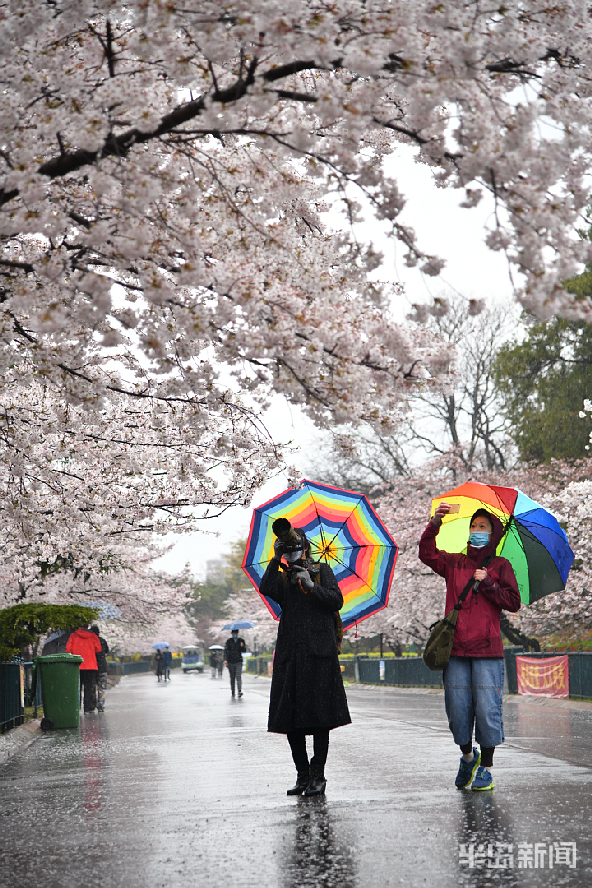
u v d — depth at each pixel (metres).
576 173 6.00
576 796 7.10
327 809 6.88
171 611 38.97
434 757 10.03
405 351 6.10
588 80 5.71
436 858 5.30
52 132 5.57
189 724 17.19
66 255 6.36
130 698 32.81
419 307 6.17
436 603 37.59
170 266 6.54
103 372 9.70
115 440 13.49
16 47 5.55
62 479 15.24
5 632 17.44
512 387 43.97
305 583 7.59
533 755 9.95
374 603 9.55
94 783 9.17
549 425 42.09
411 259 6.20
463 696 7.59
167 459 15.03
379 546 9.46
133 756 11.66
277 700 7.71
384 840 5.78
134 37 6.11
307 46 5.02
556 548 8.45
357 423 6.58
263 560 9.47
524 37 5.29
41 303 6.69
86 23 5.95
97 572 26.89
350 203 6.64
